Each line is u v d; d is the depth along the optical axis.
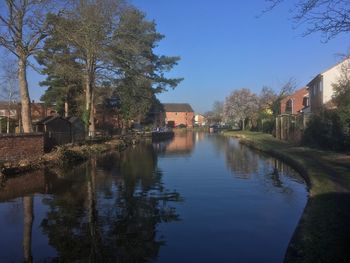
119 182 17.00
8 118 56.59
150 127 83.88
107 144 38.19
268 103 72.94
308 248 7.54
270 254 7.98
